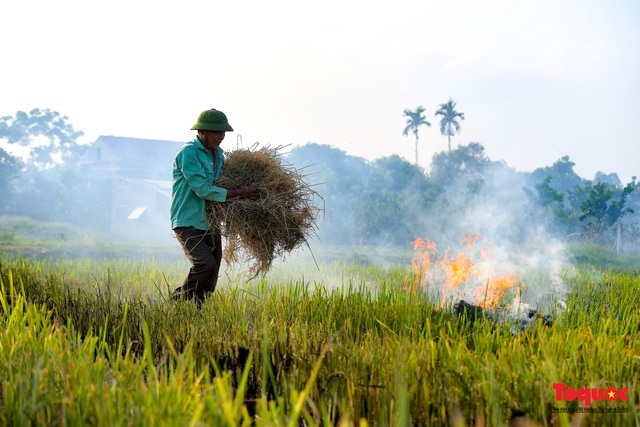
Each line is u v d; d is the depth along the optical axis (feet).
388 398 11.45
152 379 11.64
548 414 11.29
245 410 9.95
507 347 14.64
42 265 37.06
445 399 11.64
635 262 69.15
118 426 9.45
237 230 23.02
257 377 14.71
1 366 13.05
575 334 15.97
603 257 69.56
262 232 23.07
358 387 12.10
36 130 235.40
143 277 30.40
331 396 12.26
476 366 12.57
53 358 12.23
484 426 11.07
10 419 10.63
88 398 10.48
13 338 14.56
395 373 11.89
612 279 34.22
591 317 21.17
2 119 232.73
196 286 23.36
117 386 11.27
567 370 12.90
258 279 28.86
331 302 20.84
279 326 17.49
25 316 16.48
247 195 23.32
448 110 228.63
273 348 15.57
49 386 11.88
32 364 12.51
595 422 10.96
